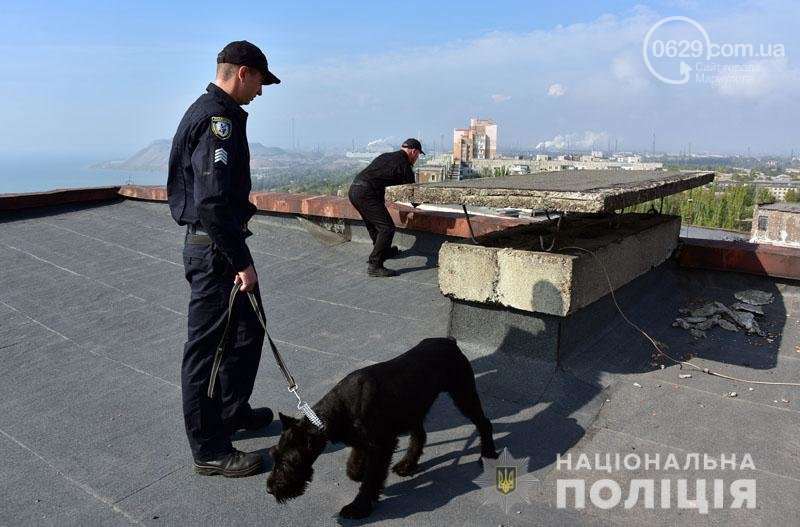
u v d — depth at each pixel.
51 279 6.18
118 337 4.82
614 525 2.61
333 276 6.17
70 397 3.87
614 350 4.24
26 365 4.35
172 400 3.82
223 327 2.97
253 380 3.35
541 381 3.82
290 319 5.11
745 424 3.38
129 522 2.64
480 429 3.12
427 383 2.91
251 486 2.92
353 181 6.11
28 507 2.75
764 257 5.12
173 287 5.93
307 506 2.76
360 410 2.68
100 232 7.92
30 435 3.41
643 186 3.77
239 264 2.87
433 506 2.76
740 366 4.08
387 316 5.08
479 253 4.01
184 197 2.99
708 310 4.95
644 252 4.76
